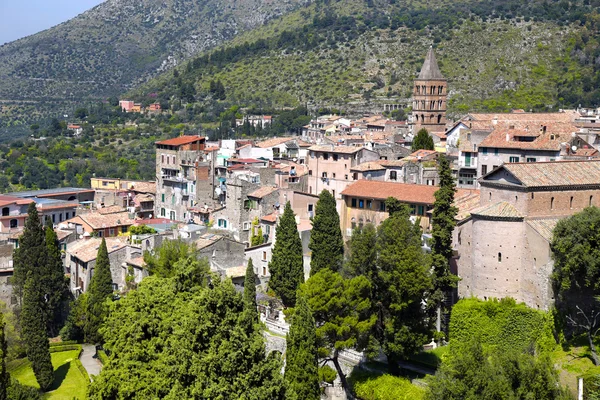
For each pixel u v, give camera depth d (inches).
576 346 4458.7
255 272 6491.1
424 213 5954.7
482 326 4623.5
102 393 3973.9
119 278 6766.7
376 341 4741.6
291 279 5762.8
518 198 4756.4
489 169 6663.4
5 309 6063.0
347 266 4953.3
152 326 4079.7
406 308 4697.3
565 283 4424.2
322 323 4781.0
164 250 5905.5
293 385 4308.6
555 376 3752.5
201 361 3405.5
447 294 5078.7
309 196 6934.1
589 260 4328.3
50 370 5580.7
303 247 6402.6
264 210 7293.3
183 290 4325.8
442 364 4175.7
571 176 4918.8
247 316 3599.9
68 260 7155.5
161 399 3636.8
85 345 6363.2
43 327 5605.3
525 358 3806.6
